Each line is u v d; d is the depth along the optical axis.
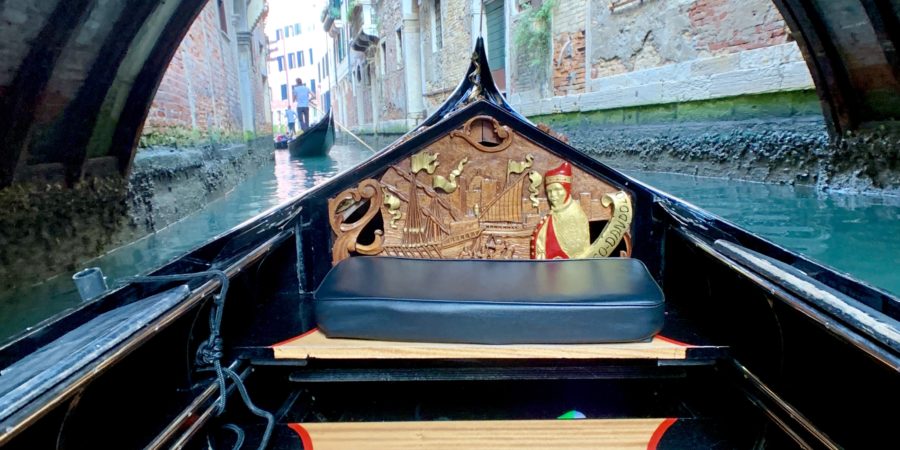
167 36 4.02
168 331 1.21
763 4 6.02
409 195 2.01
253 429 1.53
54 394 0.75
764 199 5.46
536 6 10.52
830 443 1.08
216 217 6.35
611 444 1.45
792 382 1.27
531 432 1.51
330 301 1.52
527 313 1.45
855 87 5.09
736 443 1.44
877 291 1.10
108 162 4.43
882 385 0.97
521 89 11.55
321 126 16.44
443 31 15.22
